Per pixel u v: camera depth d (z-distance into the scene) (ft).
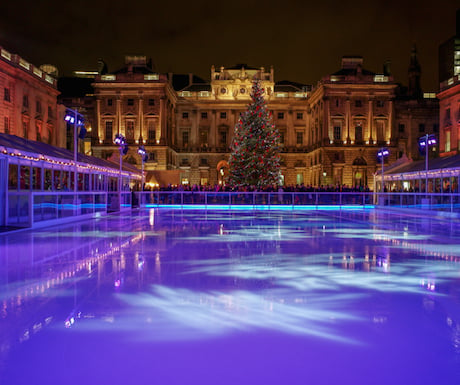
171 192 110.11
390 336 14.34
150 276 24.09
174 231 50.26
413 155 237.04
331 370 11.75
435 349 13.24
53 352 12.93
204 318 16.20
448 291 20.66
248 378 11.28
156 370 11.74
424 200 91.04
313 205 108.27
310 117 246.06
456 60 338.95
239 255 31.89
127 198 100.12
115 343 13.64
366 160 214.90
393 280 23.18
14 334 14.47
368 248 36.06
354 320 16.02
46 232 48.80
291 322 15.75
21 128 149.18
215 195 108.27
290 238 43.24
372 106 216.33
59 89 265.54
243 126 129.08
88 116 233.35
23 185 80.07
